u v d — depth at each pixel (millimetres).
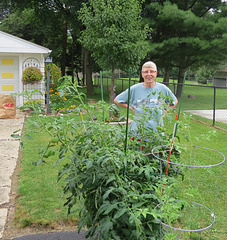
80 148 2188
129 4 8484
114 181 1983
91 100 14375
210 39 14953
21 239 2842
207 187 3971
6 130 7543
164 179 1981
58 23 20734
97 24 8789
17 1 17172
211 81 45656
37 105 2395
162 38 16406
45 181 4172
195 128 8297
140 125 2586
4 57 11180
